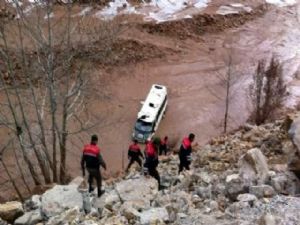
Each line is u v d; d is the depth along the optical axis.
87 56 32.03
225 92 38.56
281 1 51.56
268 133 24.59
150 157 17.02
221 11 47.41
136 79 38.78
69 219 13.43
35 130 28.20
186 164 19.17
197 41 44.00
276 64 36.47
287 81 40.19
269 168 16.00
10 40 30.91
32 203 15.59
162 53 41.62
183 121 35.47
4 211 14.59
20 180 27.55
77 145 31.34
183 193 14.84
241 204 12.19
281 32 46.88
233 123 35.59
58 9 42.12
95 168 15.76
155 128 33.69
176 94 38.03
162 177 19.19
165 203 14.43
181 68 40.62
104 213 14.14
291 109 36.44
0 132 30.34
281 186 13.52
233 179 14.10
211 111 36.62
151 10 45.78
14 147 26.64
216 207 13.23
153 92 34.78
